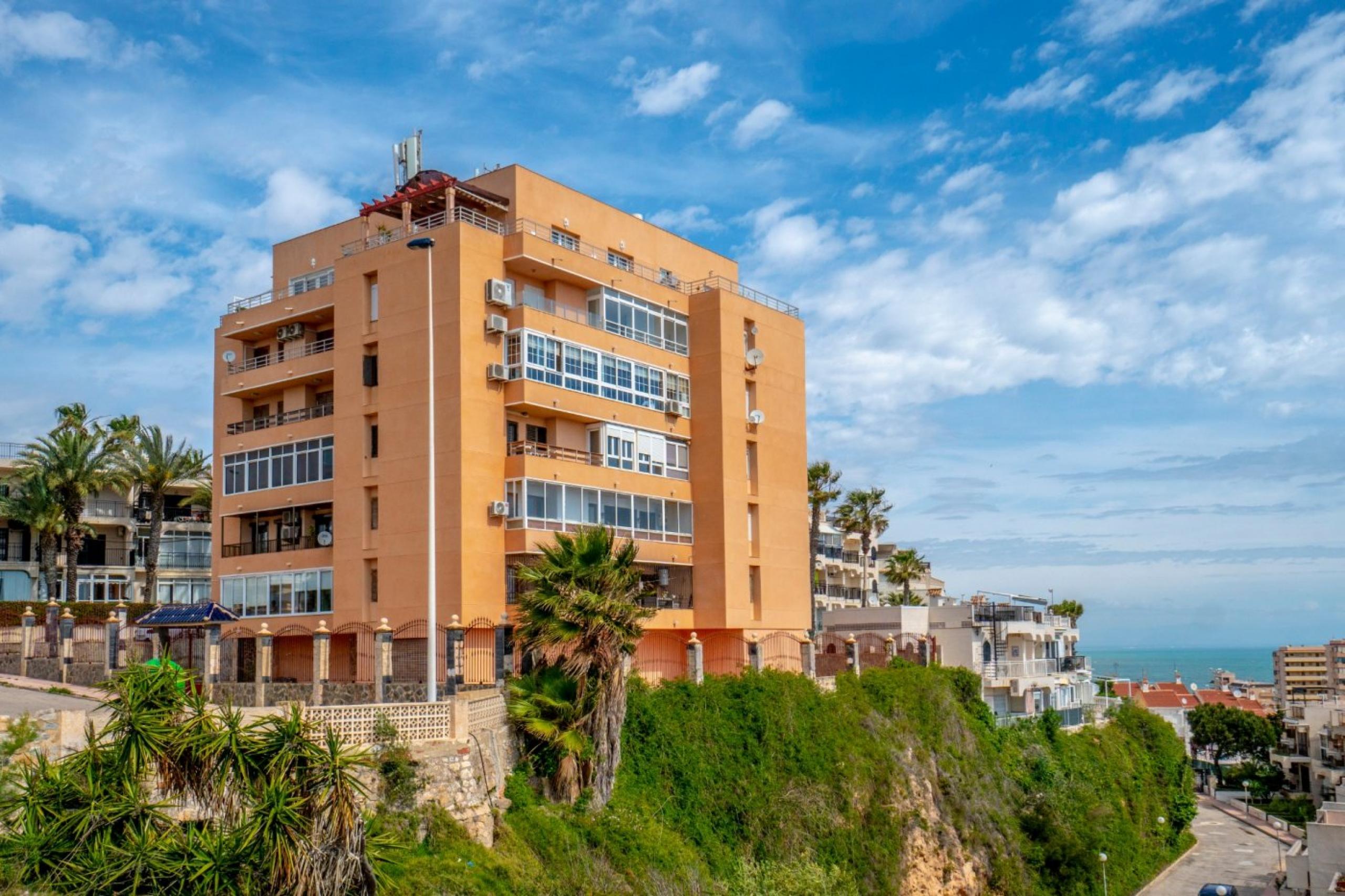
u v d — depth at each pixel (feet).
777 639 174.19
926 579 403.95
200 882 63.10
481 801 102.58
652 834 120.37
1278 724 404.57
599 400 155.53
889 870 150.20
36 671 144.66
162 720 68.85
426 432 141.38
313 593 150.92
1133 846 220.43
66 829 65.57
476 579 137.18
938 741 179.52
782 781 144.77
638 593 124.47
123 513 249.75
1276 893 205.67
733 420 171.83
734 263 198.08
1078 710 251.60
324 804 66.23
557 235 161.79
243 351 172.86
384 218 167.53
